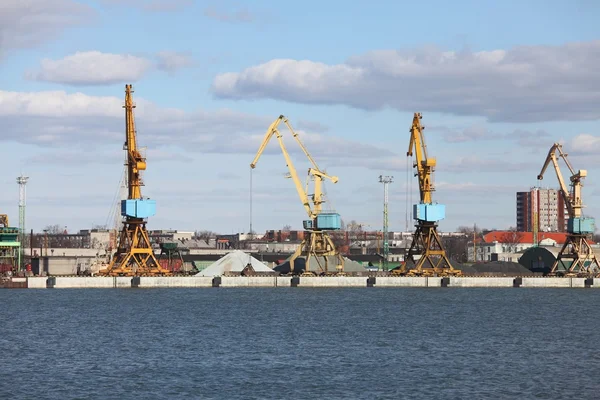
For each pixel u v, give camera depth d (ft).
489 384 336.49
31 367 368.89
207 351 415.44
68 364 376.48
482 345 442.09
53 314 602.03
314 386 330.75
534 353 414.21
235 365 374.63
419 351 418.92
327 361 386.32
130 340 456.04
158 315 596.29
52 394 315.99
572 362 386.93
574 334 492.54
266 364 377.71
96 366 371.15
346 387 329.31
